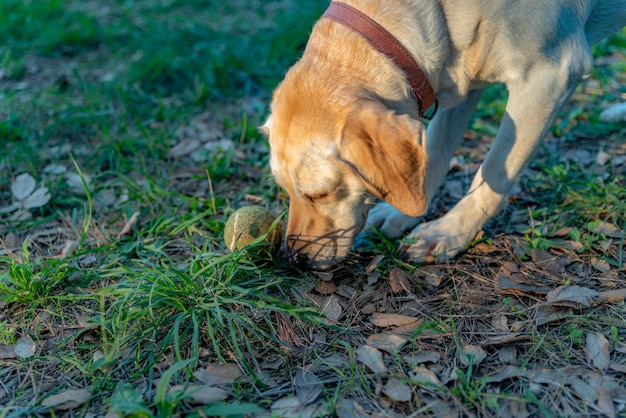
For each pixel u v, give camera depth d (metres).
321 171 0.85
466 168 1.16
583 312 0.85
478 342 0.82
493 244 0.97
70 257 0.94
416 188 0.81
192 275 0.86
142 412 0.71
